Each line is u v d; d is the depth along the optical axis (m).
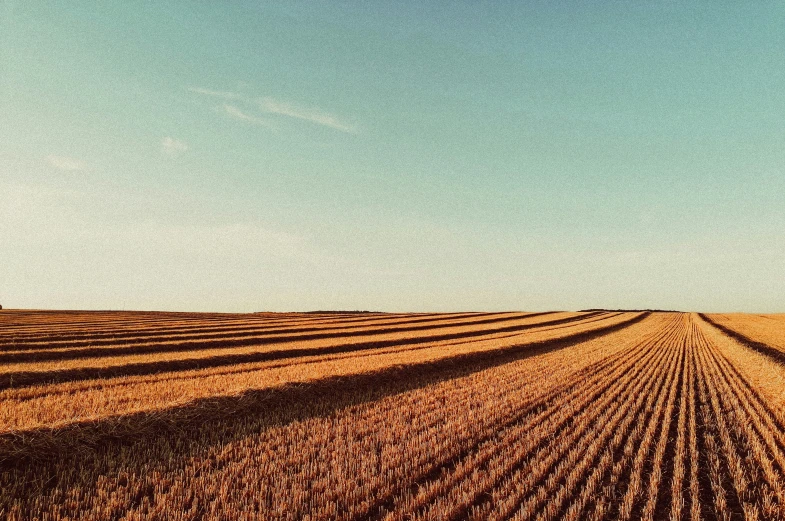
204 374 21.03
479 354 27.59
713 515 7.77
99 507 7.38
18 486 8.36
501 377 20.61
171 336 38.69
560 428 12.55
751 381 19.55
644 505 8.05
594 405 15.12
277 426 12.16
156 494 7.89
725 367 24.81
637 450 10.96
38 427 10.21
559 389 17.70
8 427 10.22
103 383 18.20
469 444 10.77
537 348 34.12
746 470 9.63
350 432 11.72
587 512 7.58
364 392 17.27
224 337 39.50
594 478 8.65
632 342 39.84
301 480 8.58
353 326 54.56
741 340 41.72
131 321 58.66
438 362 23.86
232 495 7.86
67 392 16.61
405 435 11.51
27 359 26.30
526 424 12.55
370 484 8.19
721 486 8.52
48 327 44.84
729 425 12.96
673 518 7.39
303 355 31.00
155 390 15.64
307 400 15.63
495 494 7.86
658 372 22.91
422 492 7.92
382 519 7.25
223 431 11.76
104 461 9.65
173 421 11.91
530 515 7.36
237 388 15.09
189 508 7.57
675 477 8.87
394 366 21.25
